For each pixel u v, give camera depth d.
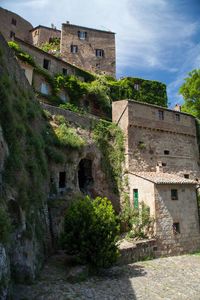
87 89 35.31
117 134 26.67
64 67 36.53
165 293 12.28
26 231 11.98
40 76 32.09
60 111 23.80
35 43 52.31
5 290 8.52
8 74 14.37
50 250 16.31
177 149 28.98
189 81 39.19
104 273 14.80
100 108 35.91
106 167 24.91
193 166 29.59
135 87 39.84
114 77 46.31
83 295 11.27
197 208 22.44
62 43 45.25
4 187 10.31
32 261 12.15
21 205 11.55
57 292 11.18
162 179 22.00
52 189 19.19
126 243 18.72
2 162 10.63
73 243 14.64
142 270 15.80
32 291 10.84
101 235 14.61
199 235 21.75
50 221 17.48
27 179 12.97
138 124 26.94
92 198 23.06
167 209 20.77
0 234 8.65
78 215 15.02
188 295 12.20
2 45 14.50
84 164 24.86
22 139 13.92
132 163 25.39
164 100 40.97
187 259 19.00
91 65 45.72
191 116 31.38
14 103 14.37
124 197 23.94
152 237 19.81
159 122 28.50
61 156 20.41
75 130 23.83
